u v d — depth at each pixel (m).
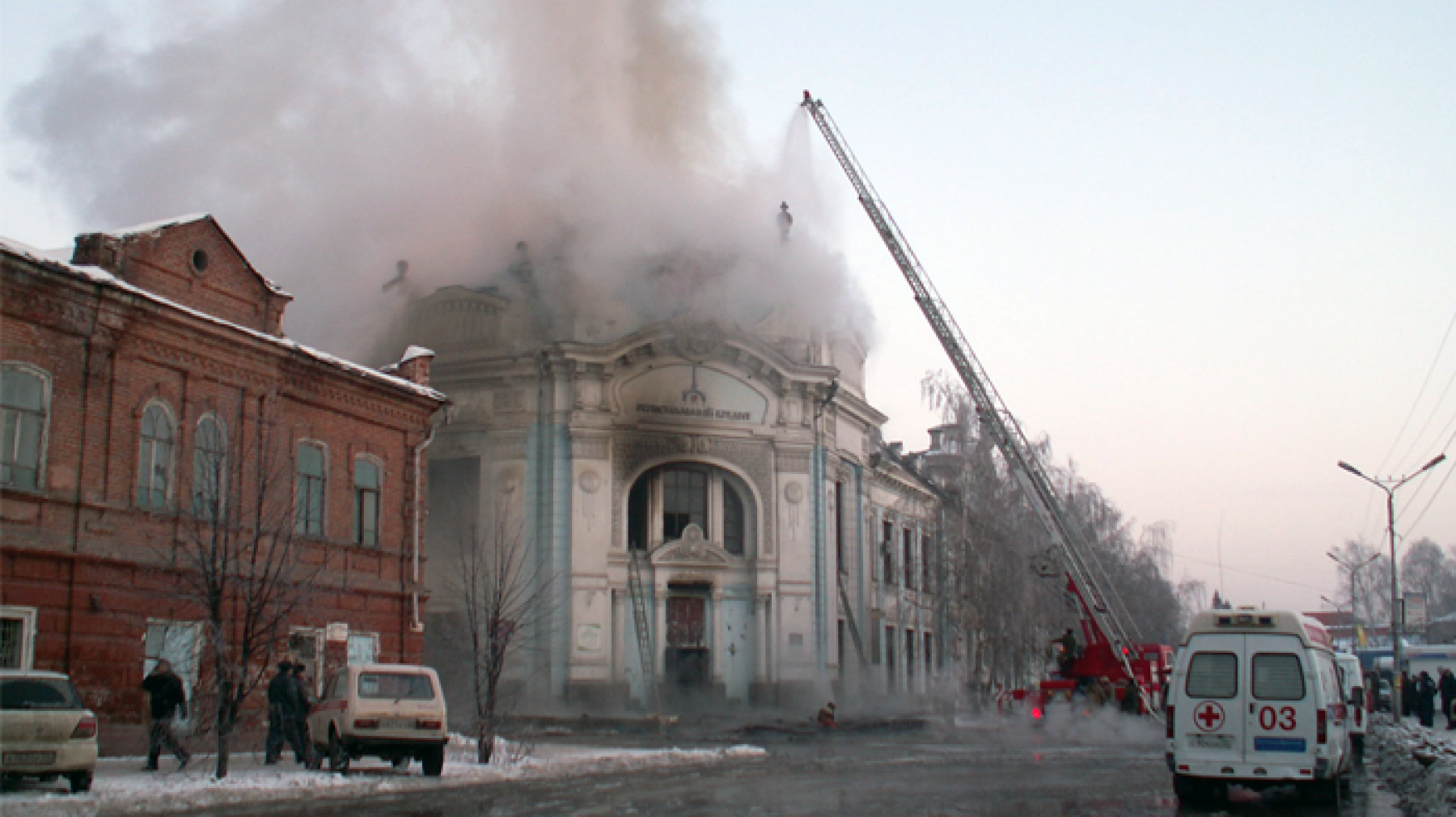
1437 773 18.41
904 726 42.38
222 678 20.20
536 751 28.41
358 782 20.00
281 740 22.75
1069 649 43.59
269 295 28.80
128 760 22.53
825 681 50.75
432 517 48.78
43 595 22.38
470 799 18.75
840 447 55.72
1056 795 19.97
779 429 50.97
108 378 23.98
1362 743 28.64
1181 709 19.16
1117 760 28.94
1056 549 44.91
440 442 49.12
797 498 50.84
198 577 24.02
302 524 28.47
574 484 47.53
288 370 28.31
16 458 22.23
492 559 45.53
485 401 48.84
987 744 35.94
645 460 49.00
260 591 21.44
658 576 48.62
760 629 49.53
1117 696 40.94
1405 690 48.00
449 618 47.03
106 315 23.77
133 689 23.83
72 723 17.02
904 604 63.91
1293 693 18.72
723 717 45.19
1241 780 18.69
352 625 29.81
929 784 21.98
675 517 50.06
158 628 24.55
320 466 29.45
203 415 26.11
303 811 16.83
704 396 49.94
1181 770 18.98
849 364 56.97
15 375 22.33
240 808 17.22
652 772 24.78
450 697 45.75
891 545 63.59
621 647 47.56
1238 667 19.00
